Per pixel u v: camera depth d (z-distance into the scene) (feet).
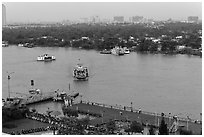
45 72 220.43
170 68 228.84
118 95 155.84
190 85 173.37
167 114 123.54
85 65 246.88
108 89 168.55
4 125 104.12
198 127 103.24
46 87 175.73
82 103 137.18
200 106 134.31
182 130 98.17
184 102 140.87
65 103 135.03
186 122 109.29
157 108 132.77
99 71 220.84
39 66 246.68
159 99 147.02
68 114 119.03
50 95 154.40
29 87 174.91
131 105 137.28
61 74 212.84
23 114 114.52
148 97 150.82
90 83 184.03
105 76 203.00
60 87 175.94
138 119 112.16
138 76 201.26
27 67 241.55
